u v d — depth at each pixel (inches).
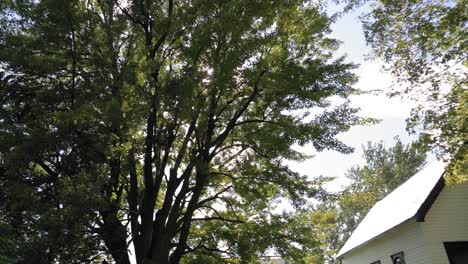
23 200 346.6
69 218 328.2
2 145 367.2
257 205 594.2
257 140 527.5
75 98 400.8
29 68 411.5
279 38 500.1
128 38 463.5
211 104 491.5
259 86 495.8
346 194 563.8
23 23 438.9
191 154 536.1
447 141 511.5
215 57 439.2
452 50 468.1
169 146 479.2
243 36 467.2
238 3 439.2
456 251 620.4
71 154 383.6
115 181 462.6
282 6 476.1
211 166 548.7
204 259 529.3
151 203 473.7
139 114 392.5
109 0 451.2
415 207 634.8
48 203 358.0
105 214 452.1
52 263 356.8
